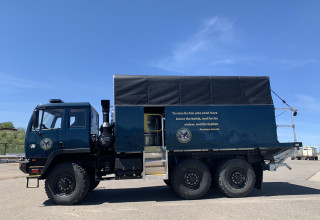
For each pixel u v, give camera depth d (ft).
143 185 37.24
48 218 18.31
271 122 27.55
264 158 28.48
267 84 28.40
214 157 26.86
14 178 49.98
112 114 29.32
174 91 26.61
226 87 27.53
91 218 18.15
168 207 21.33
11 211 20.80
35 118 23.90
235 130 26.73
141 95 26.05
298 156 137.18
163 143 26.71
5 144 123.65
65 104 25.35
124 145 24.90
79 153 24.98
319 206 20.97
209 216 18.04
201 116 26.43
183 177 24.90
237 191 25.36
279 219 17.10
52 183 23.38
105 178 25.12
